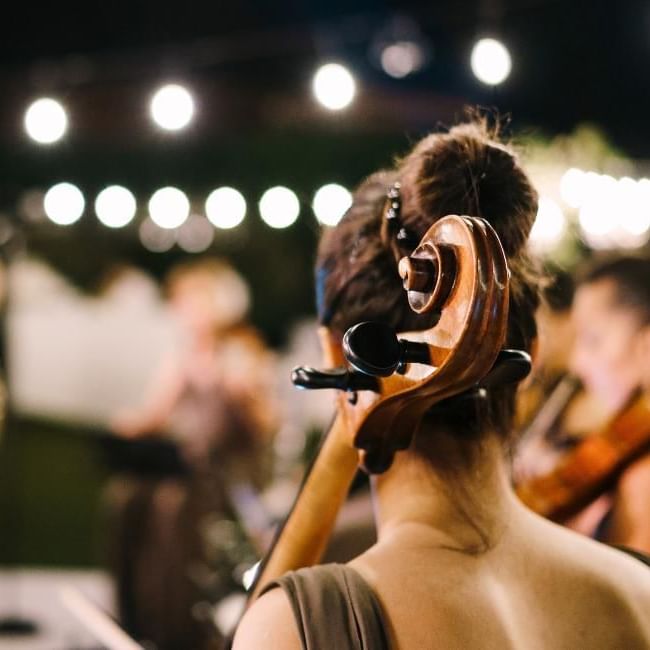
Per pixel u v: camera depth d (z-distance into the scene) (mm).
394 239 883
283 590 802
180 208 4062
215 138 4133
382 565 833
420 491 885
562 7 4383
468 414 887
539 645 824
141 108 4410
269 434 4602
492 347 731
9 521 4590
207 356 4645
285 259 4664
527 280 933
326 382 817
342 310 922
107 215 4070
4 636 4207
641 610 888
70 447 4613
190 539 4402
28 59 5453
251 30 5406
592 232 3439
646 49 4512
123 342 4656
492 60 3389
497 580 847
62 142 4148
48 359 4641
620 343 1700
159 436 4559
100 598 4465
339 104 3496
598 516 1536
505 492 912
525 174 916
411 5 5105
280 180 4086
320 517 993
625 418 1522
